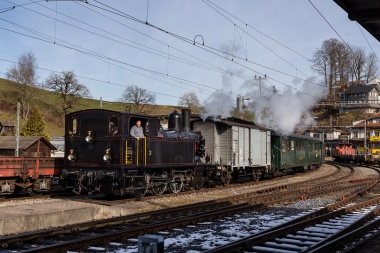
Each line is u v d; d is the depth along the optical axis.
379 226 10.23
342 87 78.81
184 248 7.93
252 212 12.64
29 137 30.11
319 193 17.80
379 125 67.69
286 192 17.38
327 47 52.22
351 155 52.47
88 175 14.63
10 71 73.31
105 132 14.99
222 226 10.17
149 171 16.19
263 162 25.52
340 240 8.02
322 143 40.94
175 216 11.69
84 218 10.83
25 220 9.41
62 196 16.14
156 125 16.30
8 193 15.34
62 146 48.59
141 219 10.73
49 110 73.56
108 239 8.22
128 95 66.19
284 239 8.51
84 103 80.19
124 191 14.70
